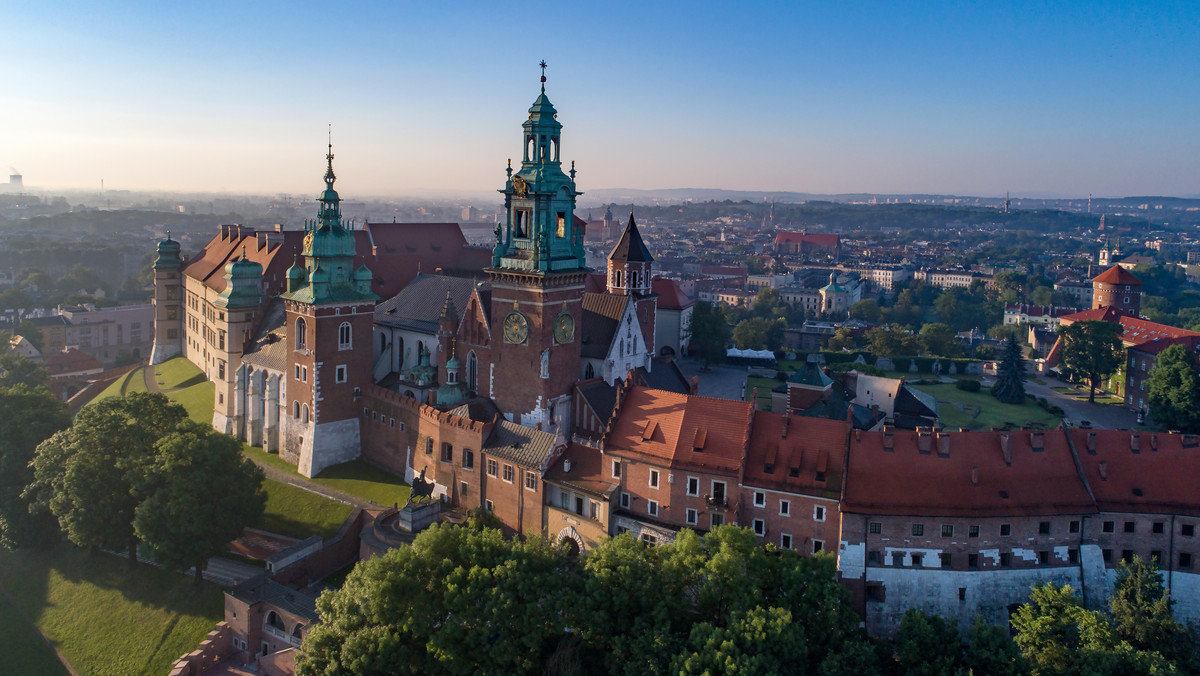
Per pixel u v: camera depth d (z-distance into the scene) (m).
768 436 86.75
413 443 115.44
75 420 112.75
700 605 70.00
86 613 104.12
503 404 115.69
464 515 103.75
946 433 82.44
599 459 95.25
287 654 85.75
